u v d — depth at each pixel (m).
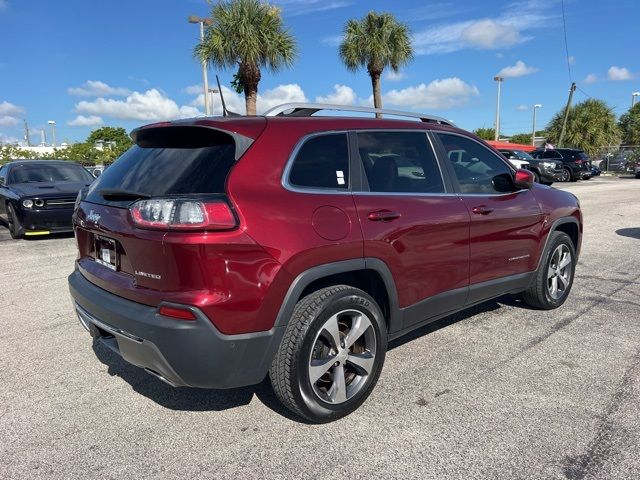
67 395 3.46
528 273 4.61
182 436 2.96
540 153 30.78
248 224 2.63
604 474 2.57
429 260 3.53
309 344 2.85
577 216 5.20
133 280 2.86
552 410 3.18
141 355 2.75
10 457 2.77
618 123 52.22
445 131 4.02
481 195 4.08
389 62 22.73
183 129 3.04
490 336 4.42
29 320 4.98
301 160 3.01
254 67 16.53
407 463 2.68
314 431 2.99
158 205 2.63
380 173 3.39
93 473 2.63
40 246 8.94
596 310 5.09
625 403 3.26
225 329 2.60
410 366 3.82
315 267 2.85
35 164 10.91
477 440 2.87
